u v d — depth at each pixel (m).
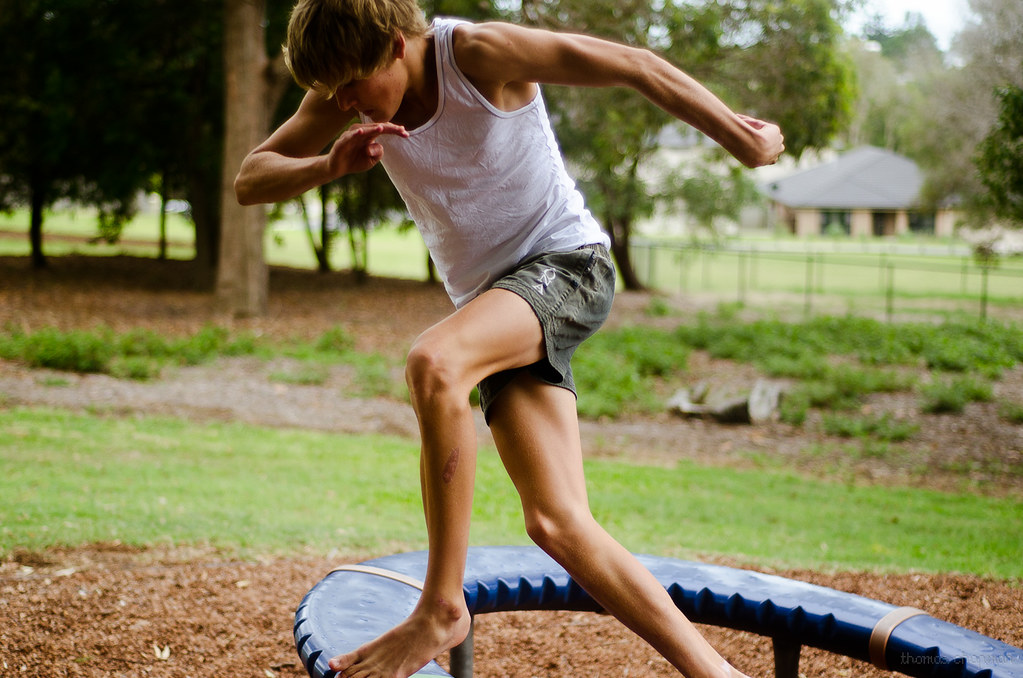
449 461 1.82
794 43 14.48
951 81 21.23
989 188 10.58
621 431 10.52
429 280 26.78
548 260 2.01
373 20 1.75
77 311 16.70
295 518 5.65
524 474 2.01
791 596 2.63
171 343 13.32
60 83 19.52
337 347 14.73
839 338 17.69
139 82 20.41
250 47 15.98
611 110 15.16
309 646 2.06
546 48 1.86
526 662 3.47
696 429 10.88
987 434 10.82
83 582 3.97
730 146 1.94
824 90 15.18
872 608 2.54
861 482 8.61
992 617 3.77
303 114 2.07
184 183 24.41
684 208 28.73
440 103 1.88
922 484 8.64
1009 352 16.64
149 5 19.61
